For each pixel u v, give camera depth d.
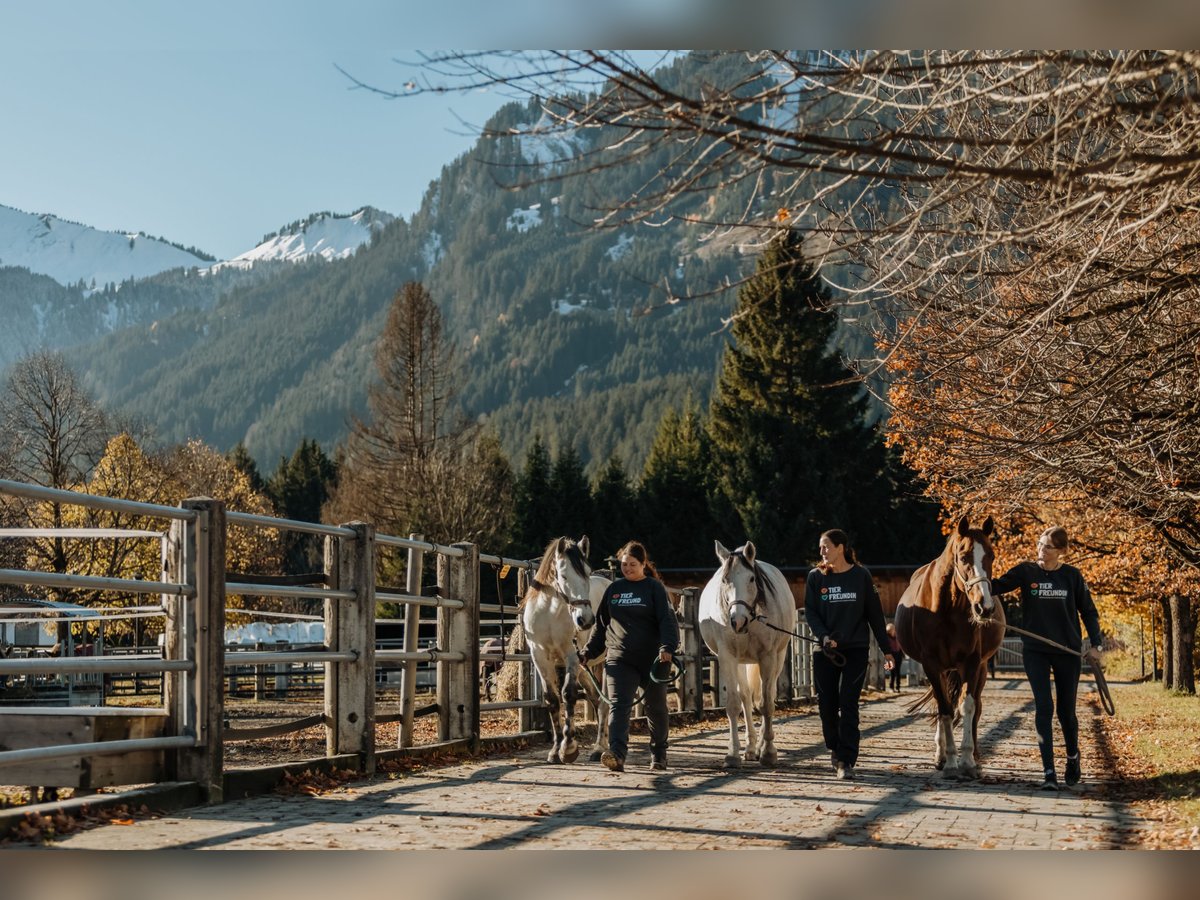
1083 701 26.91
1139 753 13.39
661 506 69.50
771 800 9.09
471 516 53.41
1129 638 52.72
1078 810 8.65
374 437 55.41
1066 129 5.02
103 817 7.46
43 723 7.95
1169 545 17.19
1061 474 11.43
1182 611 31.47
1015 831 7.67
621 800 8.97
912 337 9.48
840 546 10.92
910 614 11.24
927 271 6.14
